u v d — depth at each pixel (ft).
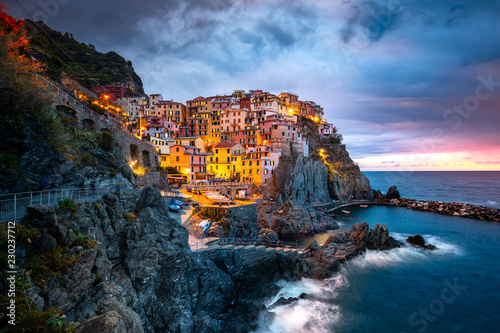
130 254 78.69
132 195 100.99
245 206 174.91
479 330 96.99
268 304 105.19
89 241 63.77
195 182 264.93
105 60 554.87
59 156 81.92
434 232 230.89
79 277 56.59
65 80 182.80
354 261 141.38
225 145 346.33
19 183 62.39
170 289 83.87
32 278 50.16
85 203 76.38
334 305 106.73
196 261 94.53
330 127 538.88
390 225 258.37
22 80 71.31
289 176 314.55
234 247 118.32
